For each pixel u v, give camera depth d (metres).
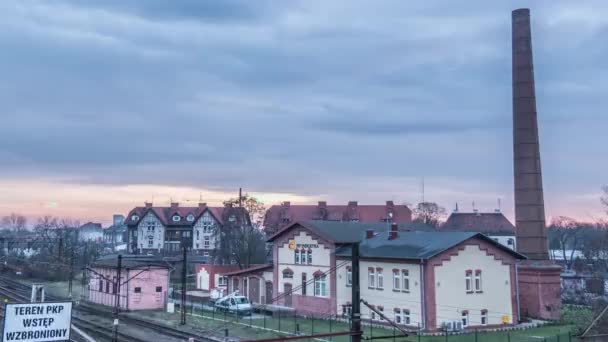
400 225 64.81
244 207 91.88
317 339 41.72
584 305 60.62
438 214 133.75
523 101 60.78
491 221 109.94
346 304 52.47
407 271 47.03
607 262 90.38
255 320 51.97
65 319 25.06
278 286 60.62
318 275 55.62
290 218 111.62
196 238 127.62
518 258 50.56
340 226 59.31
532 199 58.72
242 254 86.62
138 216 134.12
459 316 46.38
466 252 47.50
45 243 158.00
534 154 59.59
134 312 59.88
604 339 39.72
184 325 48.62
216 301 61.31
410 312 46.34
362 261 51.66
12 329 23.89
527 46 61.62
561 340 39.91
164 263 66.12
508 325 48.72
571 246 142.50
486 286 48.31
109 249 197.00
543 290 54.47
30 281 93.56
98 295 69.25
